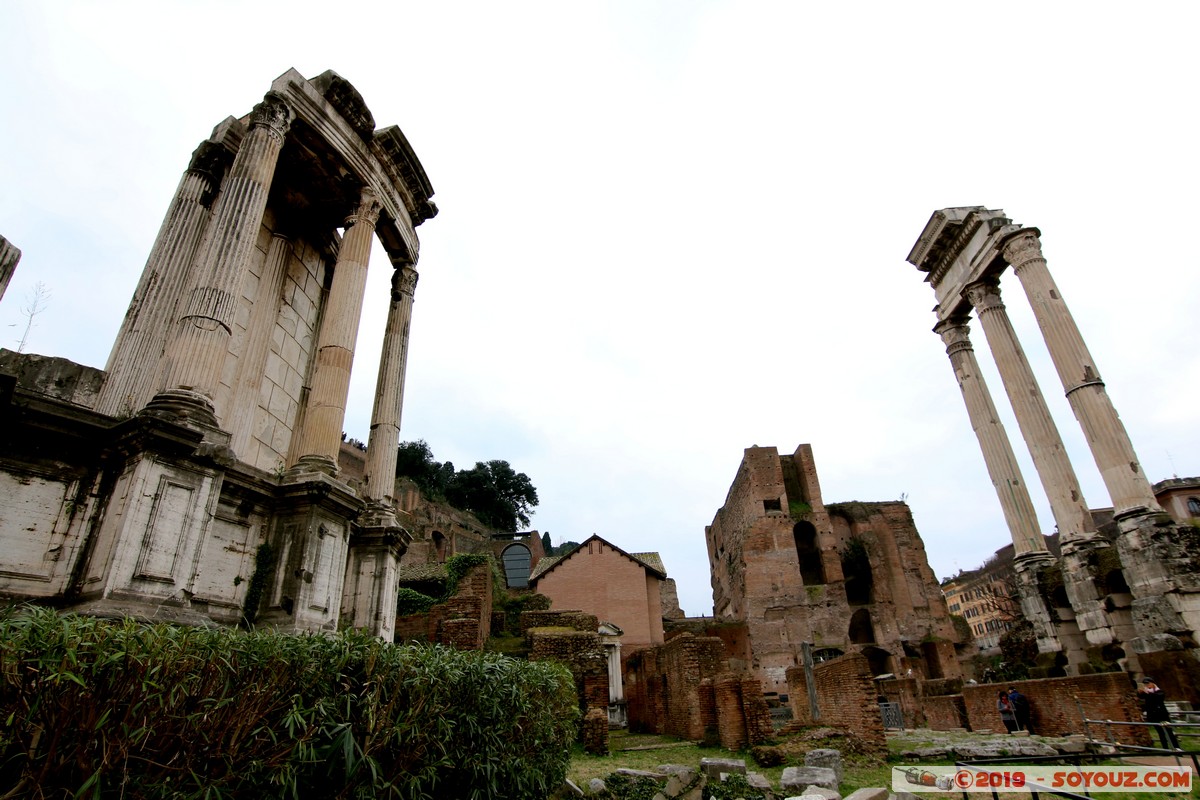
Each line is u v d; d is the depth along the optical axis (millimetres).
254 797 4691
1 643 3684
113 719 3988
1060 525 27188
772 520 56062
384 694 5879
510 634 32781
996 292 32219
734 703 16703
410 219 18672
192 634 4590
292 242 16531
